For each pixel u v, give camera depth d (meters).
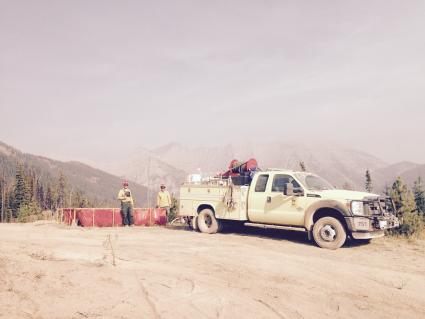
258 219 12.12
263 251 9.57
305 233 13.16
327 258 9.03
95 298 5.27
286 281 6.79
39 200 104.56
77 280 6.03
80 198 100.50
